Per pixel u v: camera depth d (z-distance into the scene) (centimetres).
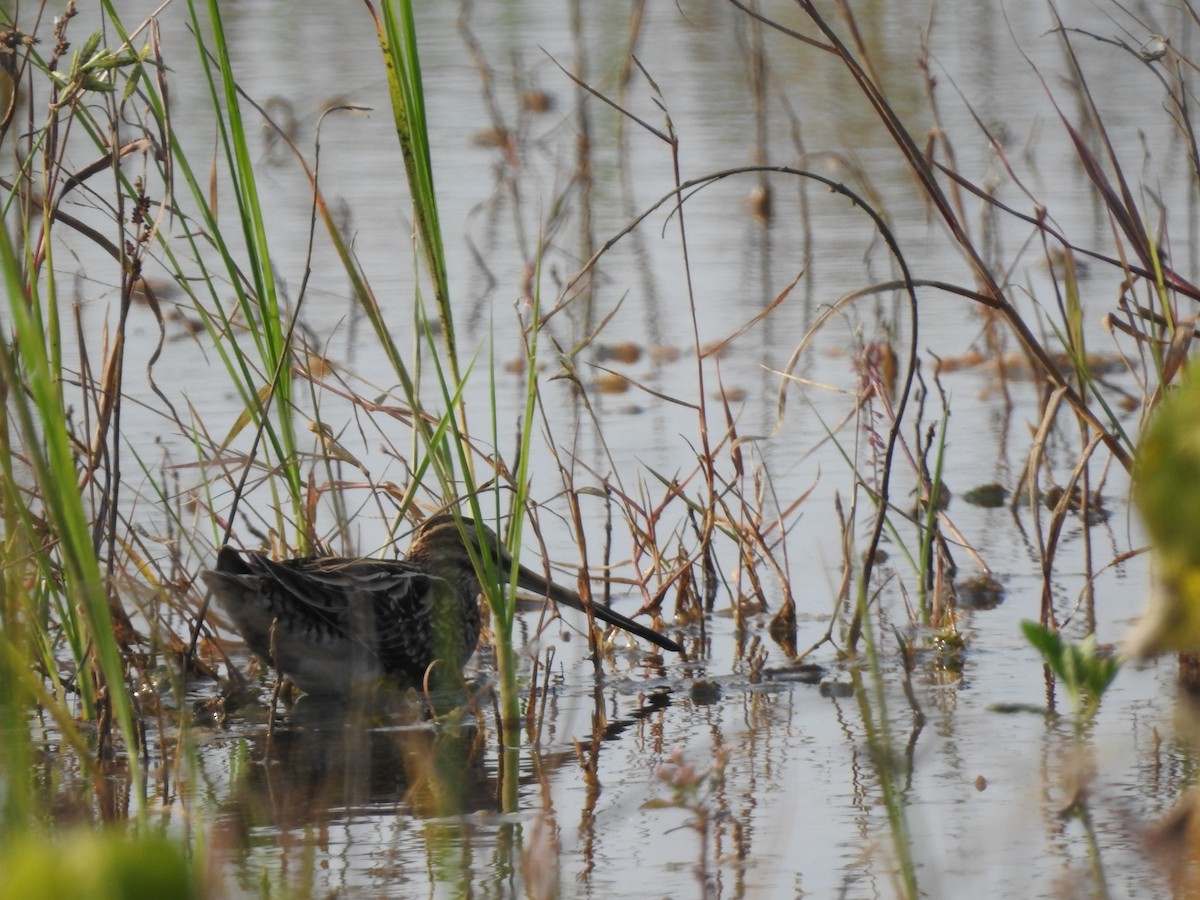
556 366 1595
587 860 723
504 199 2041
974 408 1511
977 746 861
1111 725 880
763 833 750
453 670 960
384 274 1800
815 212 2106
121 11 2394
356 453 1345
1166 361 929
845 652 1050
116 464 956
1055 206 1966
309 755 892
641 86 2527
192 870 218
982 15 2622
